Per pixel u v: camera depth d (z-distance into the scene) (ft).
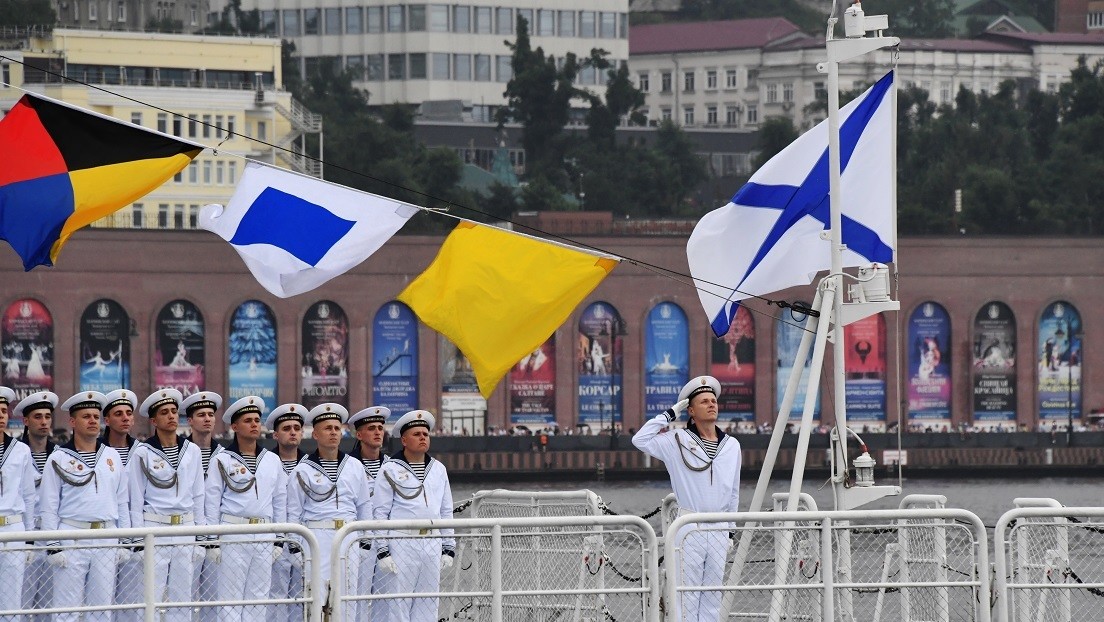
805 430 155.84
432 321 164.14
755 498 156.46
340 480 144.66
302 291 163.32
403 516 144.66
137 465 139.13
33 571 136.05
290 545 142.10
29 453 136.87
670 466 148.05
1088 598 143.74
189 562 138.72
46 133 156.15
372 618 142.92
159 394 140.77
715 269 170.81
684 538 130.11
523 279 164.35
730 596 142.20
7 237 154.71
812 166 170.91
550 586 148.36
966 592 135.64
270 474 142.82
